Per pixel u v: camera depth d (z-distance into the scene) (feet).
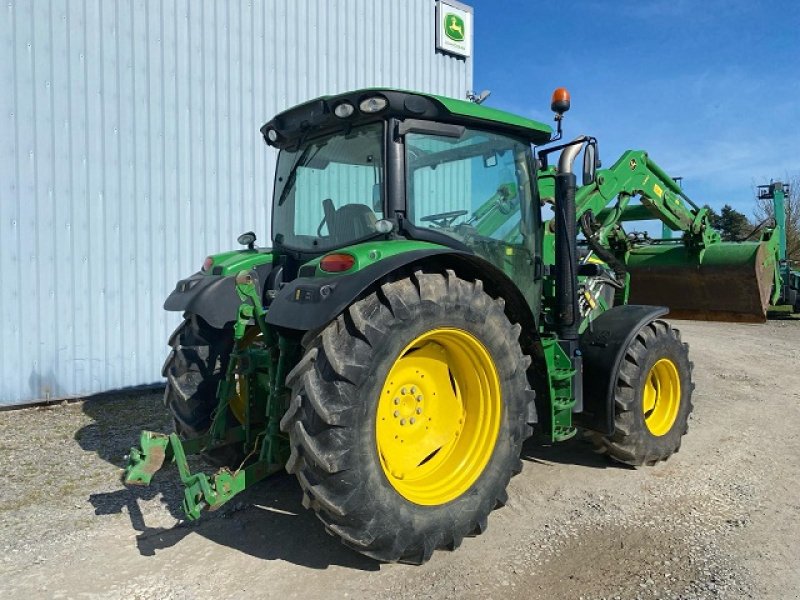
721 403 20.25
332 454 8.78
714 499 12.49
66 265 20.93
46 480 13.64
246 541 10.80
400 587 9.30
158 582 9.45
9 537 10.89
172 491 13.01
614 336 13.71
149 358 22.79
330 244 11.82
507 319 10.92
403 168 10.67
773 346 32.12
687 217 21.76
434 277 10.00
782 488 13.07
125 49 21.72
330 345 9.04
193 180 23.50
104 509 12.11
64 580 9.48
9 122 19.69
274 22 25.38
